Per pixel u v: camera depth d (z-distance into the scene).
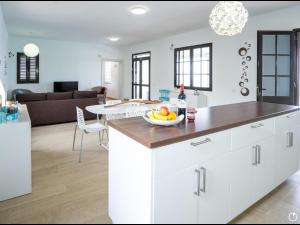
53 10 4.34
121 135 1.67
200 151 1.56
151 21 5.12
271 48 4.48
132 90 9.24
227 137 1.76
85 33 6.65
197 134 1.52
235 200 1.89
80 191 2.43
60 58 8.51
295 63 4.27
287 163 2.62
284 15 4.30
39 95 5.39
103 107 3.57
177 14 4.50
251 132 2.00
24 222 1.91
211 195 1.67
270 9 4.30
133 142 1.49
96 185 2.57
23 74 7.88
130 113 3.23
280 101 4.41
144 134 1.48
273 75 4.50
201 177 1.58
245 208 2.01
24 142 2.34
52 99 5.58
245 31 4.90
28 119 2.46
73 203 2.20
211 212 1.68
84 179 2.72
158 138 1.38
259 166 2.14
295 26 4.19
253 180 2.07
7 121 2.33
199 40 5.98
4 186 2.26
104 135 4.66
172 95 6.79
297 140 2.80
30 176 2.39
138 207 1.47
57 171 2.94
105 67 10.88
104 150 3.77
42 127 5.37
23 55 7.80
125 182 1.63
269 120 2.23
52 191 2.43
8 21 5.21
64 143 4.13
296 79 4.30
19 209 2.10
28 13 4.53
